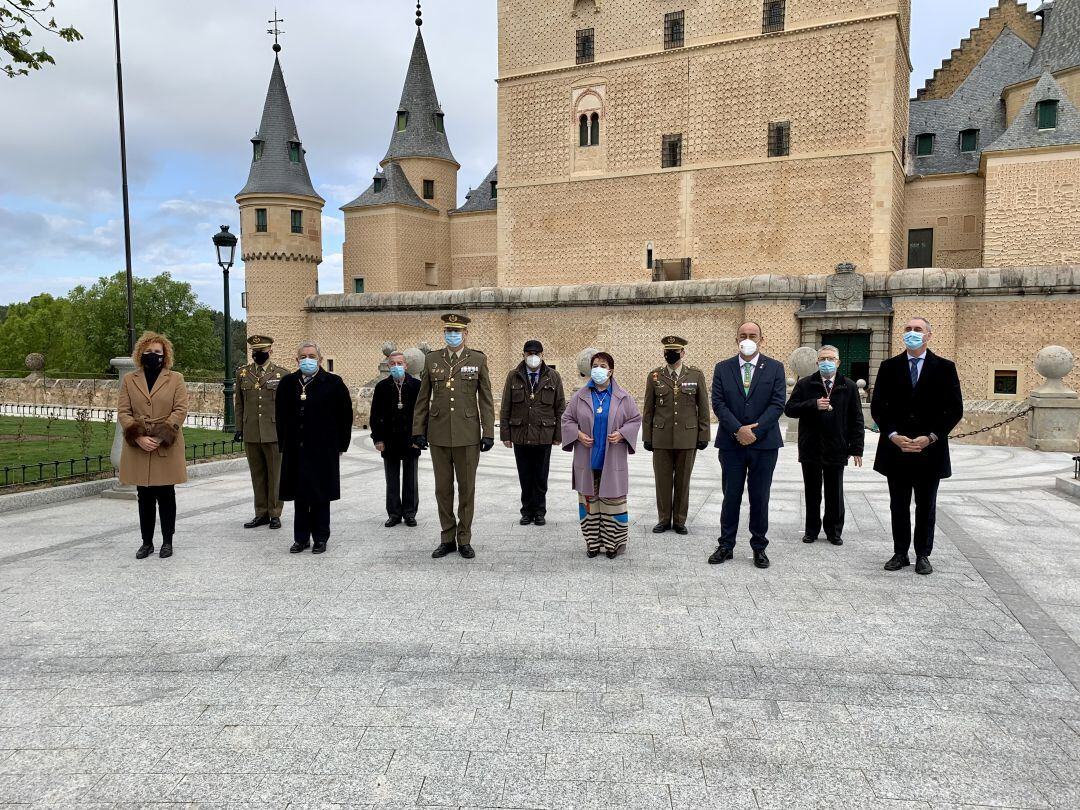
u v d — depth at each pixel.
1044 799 3.21
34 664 4.64
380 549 7.62
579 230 36.28
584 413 7.18
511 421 8.79
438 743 3.65
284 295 41.97
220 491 11.40
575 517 9.34
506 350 34.53
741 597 5.97
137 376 7.20
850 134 30.86
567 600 5.88
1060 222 28.70
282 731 3.78
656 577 6.54
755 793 3.24
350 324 39.78
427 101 50.75
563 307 33.19
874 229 30.64
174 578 6.52
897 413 6.72
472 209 49.22
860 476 12.95
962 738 3.73
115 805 3.16
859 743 3.67
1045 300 25.31
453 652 4.80
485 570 6.78
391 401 8.62
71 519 9.17
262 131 42.94
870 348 26.88
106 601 5.88
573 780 3.34
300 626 5.30
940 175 34.94
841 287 26.95
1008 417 18.69
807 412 7.86
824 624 5.34
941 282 25.88
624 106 35.06
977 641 5.03
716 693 4.22
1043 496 10.81
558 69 36.12
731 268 33.31
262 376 8.55
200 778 3.36
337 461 7.55
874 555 7.37
